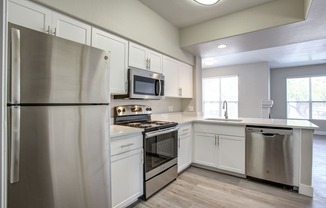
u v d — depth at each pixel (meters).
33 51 1.00
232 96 6.38
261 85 5.76
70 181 1.18
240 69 6.12
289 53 4.61
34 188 1.01
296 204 2.00
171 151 2.53
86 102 1.27
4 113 0.66
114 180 1.73
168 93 3.04
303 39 2.78
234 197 2.15
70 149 1.18
